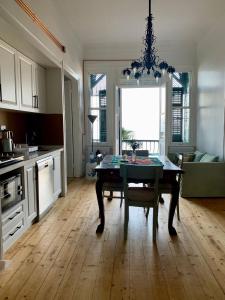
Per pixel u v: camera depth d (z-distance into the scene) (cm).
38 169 321
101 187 304
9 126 364
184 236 288
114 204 404
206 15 434
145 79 589
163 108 595
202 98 543
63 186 441
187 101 594
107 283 204
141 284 203
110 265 230
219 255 247
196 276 213
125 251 255
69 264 231
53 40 379
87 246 265
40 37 327
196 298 187
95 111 613
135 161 344
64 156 438
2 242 230
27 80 347
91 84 611
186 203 402
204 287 199
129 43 575
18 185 273
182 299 186
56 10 392
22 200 280
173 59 580
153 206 278
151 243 272
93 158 580
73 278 210
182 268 225
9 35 268
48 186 364
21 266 227
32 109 364
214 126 472
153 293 192
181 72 586
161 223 326
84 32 510
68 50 466
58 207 387
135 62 353
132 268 225
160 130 629
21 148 323
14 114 380
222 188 429
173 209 294
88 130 615
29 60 354
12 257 242
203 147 539
